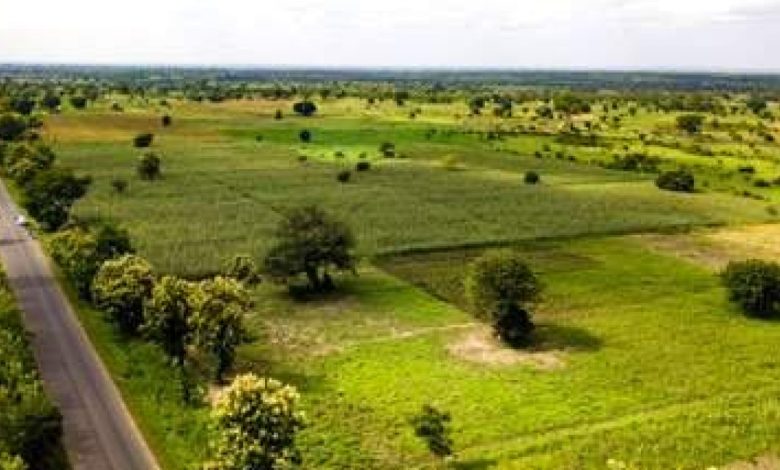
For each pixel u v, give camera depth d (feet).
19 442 181.16
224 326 245.45
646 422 220.02
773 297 305.32
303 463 198.80
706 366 259.80
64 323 289.33
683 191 547.49
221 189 529.45
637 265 371.97
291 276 326.85
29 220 432.25
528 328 279.90
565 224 441.68
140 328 259.39
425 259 378.12
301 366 259.19
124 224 429.79
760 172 617.21
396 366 259.39
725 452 204.44
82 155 649.20
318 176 580.71
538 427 219.00
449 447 201.36
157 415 220.43
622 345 277.03
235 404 188.24
